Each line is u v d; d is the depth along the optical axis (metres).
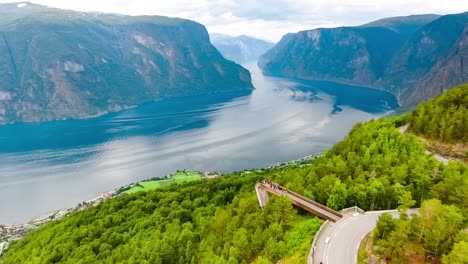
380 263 59.75
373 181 86.62
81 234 136.25
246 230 77.50
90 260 111.81
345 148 118.94
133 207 153.38
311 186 95.00
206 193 153.50
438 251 57.41
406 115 150.50
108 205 166.62
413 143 108.81
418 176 88.25
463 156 109.88
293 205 88.06
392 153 102.25
